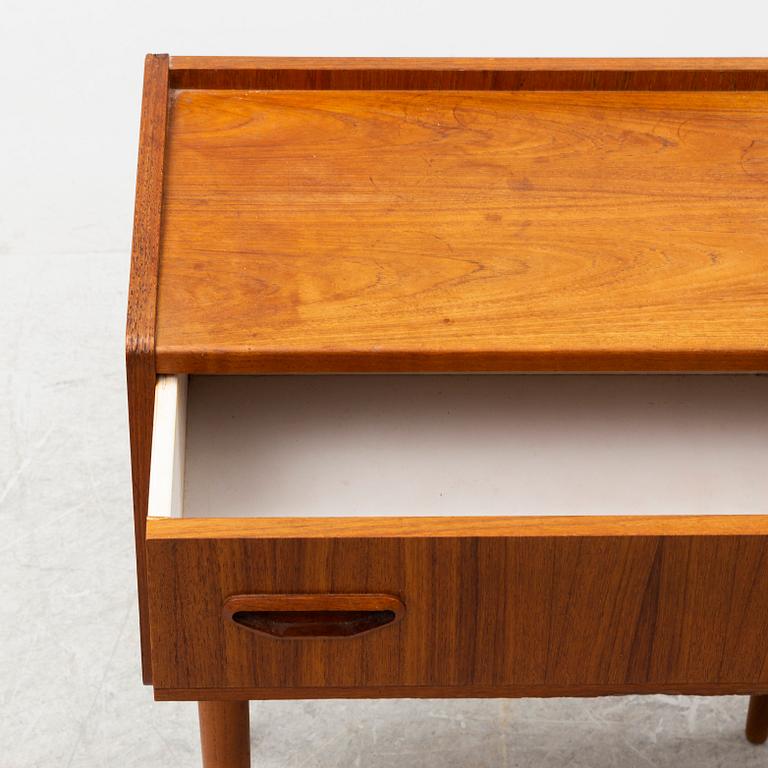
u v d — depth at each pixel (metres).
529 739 1.62
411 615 1.02
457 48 2.67
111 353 2.06
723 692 1.10
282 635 1.01
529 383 1.44
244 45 2.68
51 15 2.76
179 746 1.61
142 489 1.24
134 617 1.74
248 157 1.33
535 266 1.23
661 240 1.26
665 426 1.40
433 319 1.17
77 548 1.81
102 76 2.61
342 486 1.34
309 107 1.40
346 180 1.31
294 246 1.24
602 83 1.43
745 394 1.44
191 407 1.38
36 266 2.19
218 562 0.98
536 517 0.99
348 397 1.41
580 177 1.33
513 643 1.04
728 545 0.99
